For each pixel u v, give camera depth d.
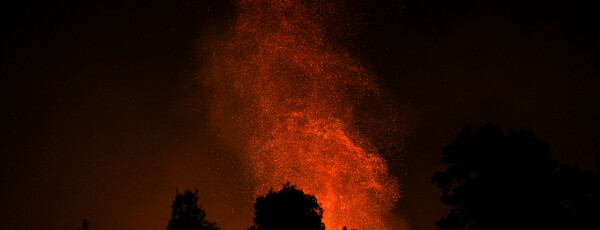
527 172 14.54
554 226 14.02
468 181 15.12
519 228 14.26
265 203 16.80
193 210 15.05
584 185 14.22
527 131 15.12
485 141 15.09
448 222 15.38
